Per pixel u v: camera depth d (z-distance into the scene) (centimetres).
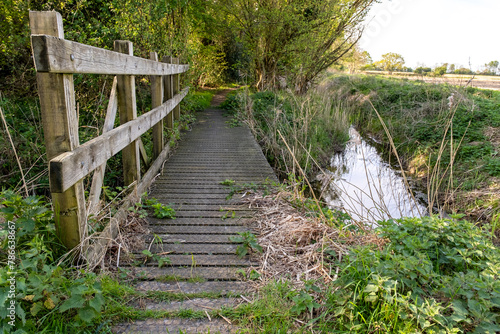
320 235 285
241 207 361
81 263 220
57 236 216
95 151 234
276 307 198
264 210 352
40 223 215
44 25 179
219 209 355
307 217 327
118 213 287
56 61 178
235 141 689
